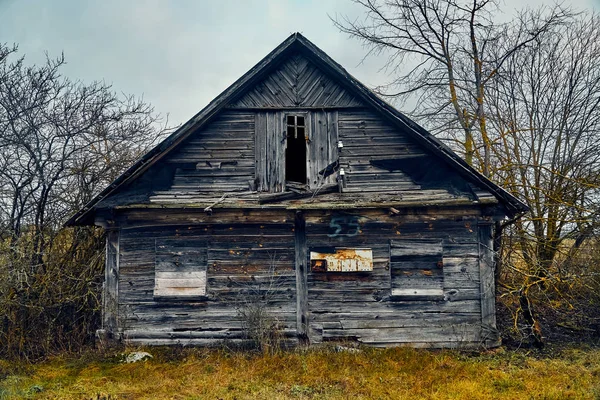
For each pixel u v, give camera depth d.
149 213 10.58
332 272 10.36
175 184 10.63
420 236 10.46
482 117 14.73
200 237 10.54
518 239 14.16
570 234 13.51
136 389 8.06
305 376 8.52
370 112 10.93
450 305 10.25
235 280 10.37
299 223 10.54
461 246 10.45
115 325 10.33
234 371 8.91
